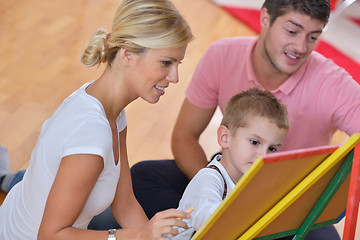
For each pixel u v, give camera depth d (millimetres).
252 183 1143
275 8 1996
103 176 1516
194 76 2391
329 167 1249
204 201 1540
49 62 3996
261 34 2127
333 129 2230
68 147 1423
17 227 1624
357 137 1213
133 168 2324
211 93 2359
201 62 2369
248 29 5168
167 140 3416
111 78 1558
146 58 1467
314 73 2148
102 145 1439
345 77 2135
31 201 1554
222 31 5027
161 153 3283
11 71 3809
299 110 2174
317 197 1376
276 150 1810
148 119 3602
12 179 2617
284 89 2146
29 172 1570
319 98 2137
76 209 1448
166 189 2217
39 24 4527
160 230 1427
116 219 1878
